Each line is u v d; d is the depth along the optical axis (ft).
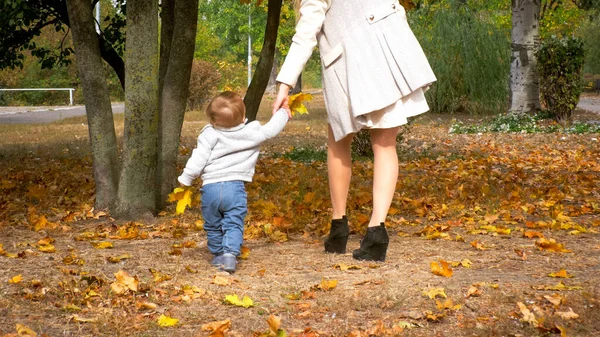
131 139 21.54
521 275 13.83
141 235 18.80
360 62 14.39
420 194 25.64
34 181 30.78
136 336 10.71
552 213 20.67
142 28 21.06
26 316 11.66
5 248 17.31
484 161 36.50
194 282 13.73
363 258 15.16
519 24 63.52
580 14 120.88
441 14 83.46
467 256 15.67
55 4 39.37
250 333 10.80
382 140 14.93
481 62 81.51
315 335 10.45
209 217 15.21
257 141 15.02
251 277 14.17
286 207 22.58
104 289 13.08
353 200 23.32
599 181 29.09
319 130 62.18
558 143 47.57
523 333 10.57
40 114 102.47
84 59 22.18
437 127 63.87
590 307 11.51
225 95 15.03
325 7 14.75
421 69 14.43
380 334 10.50
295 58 14.79
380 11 14.56
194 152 14.89
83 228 20.20
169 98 23.48
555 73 60.54
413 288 12.87
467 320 11.14
